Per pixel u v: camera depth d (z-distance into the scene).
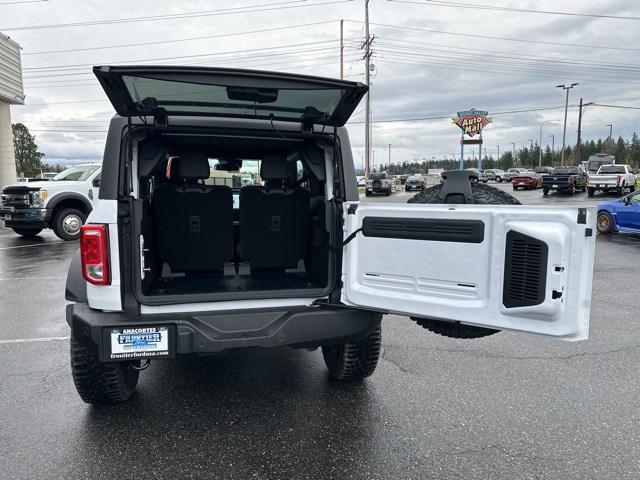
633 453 2.82
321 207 3.37
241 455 2.80
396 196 34.97
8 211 12.19
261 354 4.49
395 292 2.85
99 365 3.12
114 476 2.60
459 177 3.17
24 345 4.76
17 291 7.18
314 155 3.41
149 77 2.44
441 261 2.67
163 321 2.71
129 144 2.81
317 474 2.62
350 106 2.93
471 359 4.33
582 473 2.63
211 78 2.52
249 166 4.73
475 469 2.67
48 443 2.92
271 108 3.03
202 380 3.88
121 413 3.31
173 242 3.39
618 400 3.50
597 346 4.66
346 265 3.05
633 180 27.42
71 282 2.98
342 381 3.85
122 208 2.73
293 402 3.47
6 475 2.60
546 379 3.88
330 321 2.95
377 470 2.66
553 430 3.08
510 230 2.43
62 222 12.41
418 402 3.48
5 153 18.11
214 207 3.40
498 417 3.26
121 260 2.74
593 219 2.26
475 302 2.57
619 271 8.62
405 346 4.69
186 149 3.55
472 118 44.25
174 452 2.83
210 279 3.47
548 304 2.33
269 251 3.58
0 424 3.16
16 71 18.17
